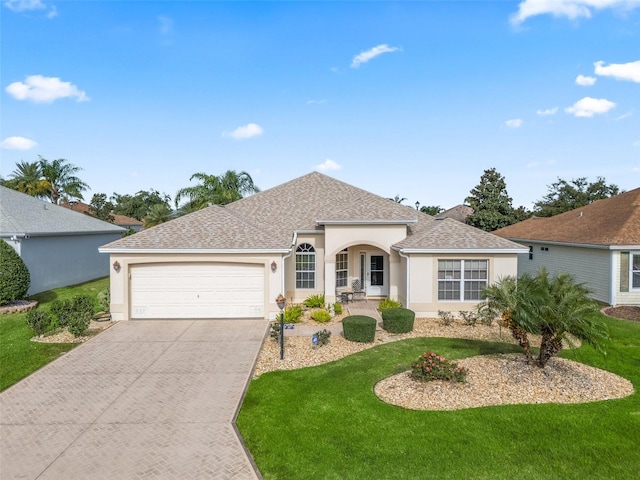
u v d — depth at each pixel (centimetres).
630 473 617
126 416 810
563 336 958
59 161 4716
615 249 1888
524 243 2788
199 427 766
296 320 1608
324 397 902
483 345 1294
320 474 621
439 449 683
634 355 1181
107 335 1396
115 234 3155
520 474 616
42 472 623
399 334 1450
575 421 772
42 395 912
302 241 2016
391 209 2038
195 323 1562
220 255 1614
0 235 1969
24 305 1798
